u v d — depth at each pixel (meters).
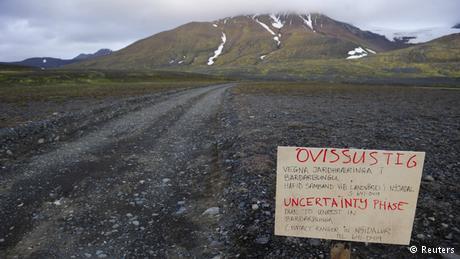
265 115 21.36
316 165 3.98
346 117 21.42
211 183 9.06
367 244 5.69
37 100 35.94
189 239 6.24
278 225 4.24
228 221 6.73
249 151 11.30
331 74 198.00
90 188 8.86
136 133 16.34
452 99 45.22
